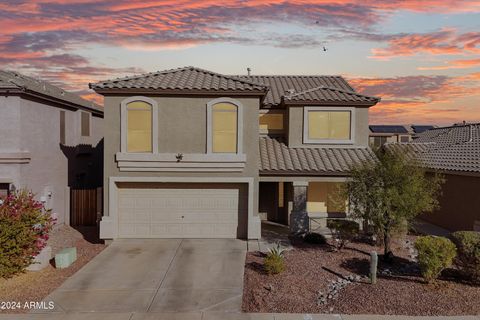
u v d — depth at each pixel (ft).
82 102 76.07
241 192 55.98
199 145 54.08
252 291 36.76
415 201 41.86
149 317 32.14
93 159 83.61
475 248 36.99
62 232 60.44
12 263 39.50
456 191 62.85
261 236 57.67
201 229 56.08
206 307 33.99
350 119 65.36
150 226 55.72
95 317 32.09
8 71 67.41
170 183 55.31
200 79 56.70
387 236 44.50
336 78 81.71
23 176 54.75
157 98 53.57
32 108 57.26
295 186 58.13
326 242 53.78
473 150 66.85
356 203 44.98
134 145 53.78
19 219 39.73
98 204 64.39
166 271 42.70
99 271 42.65
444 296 34.96
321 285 37.91
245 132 54.39
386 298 34.63
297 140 65.21
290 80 80.69
